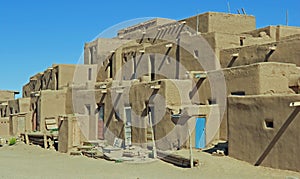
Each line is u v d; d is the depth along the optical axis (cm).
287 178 1365
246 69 2002
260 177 1456
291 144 1463
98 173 1784
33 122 3544
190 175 1592
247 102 1678
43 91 3334
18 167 2028
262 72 1925
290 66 1989
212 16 2873
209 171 1612
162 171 1730
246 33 2859
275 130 1536
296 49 2081
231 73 2084
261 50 2247
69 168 1969
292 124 1464
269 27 2711
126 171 1795
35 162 2222
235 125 1739
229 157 1761
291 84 1959
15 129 3494
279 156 1510
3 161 2262
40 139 2872
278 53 2167
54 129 3094
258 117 1619
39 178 1686
